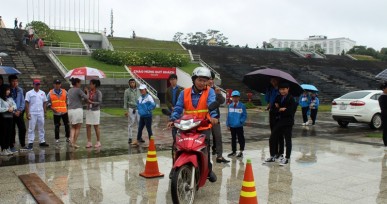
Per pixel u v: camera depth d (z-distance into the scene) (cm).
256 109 2456
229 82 3212
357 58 5931
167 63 3234
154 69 3084
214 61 3969
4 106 830
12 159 815
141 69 3027
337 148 973
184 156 491
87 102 955
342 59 5331
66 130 1052
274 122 795
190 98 552
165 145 1021
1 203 519
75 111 946
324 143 1062
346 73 4312
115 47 3862
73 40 3856
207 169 532
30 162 783
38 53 3105
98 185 609
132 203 522
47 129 1335
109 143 1049
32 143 939
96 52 3166
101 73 1509
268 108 812
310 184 623
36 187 587
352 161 805
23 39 3319
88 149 949
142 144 1031
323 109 2512
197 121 507
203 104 547
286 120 770
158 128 1416
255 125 1566
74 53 3294
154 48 4062
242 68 3772
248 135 1259
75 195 556
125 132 1290
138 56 3173
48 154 875
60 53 3231
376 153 900
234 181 640
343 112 1479
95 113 962
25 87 2341
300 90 795
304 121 1597
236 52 4600
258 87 862
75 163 774
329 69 4388
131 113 1043
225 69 3662
